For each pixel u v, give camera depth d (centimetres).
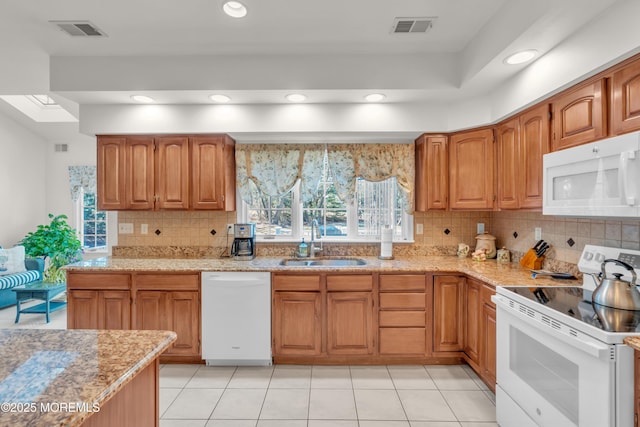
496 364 210
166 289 277
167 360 284
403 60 257
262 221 350
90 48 245
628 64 156
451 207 299
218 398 232
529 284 212
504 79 243
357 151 327
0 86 303
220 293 274
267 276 275
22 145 538
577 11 162
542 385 164
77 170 564
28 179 547
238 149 326
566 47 187
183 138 302
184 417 210
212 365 282
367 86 257
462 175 293
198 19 210
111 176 304
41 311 391
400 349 276
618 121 162
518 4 184
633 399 126
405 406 222
